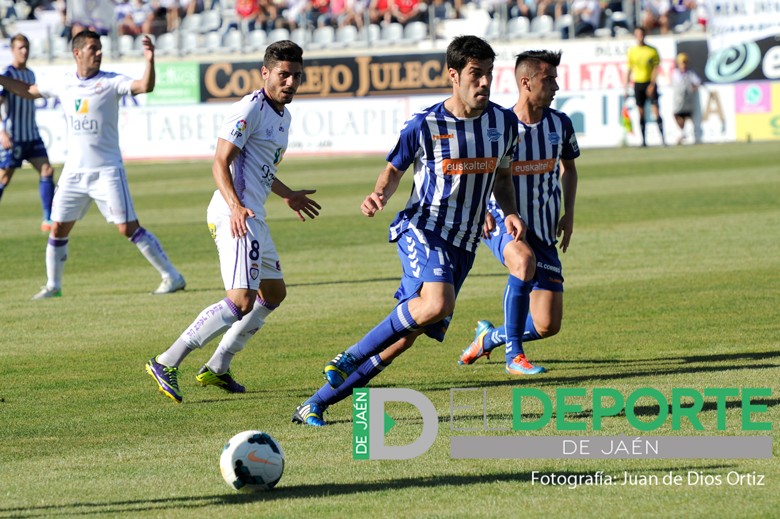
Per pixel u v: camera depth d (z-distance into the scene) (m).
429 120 21.59
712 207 59.22
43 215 62.94
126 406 23.91
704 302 34.53
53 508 17.08
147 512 16.81
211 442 20.89
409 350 29.36
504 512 16.47
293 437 21.11
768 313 32.53
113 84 38.12
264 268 25.00
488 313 34.25
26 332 32.53
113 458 19.89
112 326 33.19
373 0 117.56
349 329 31.89
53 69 113.31
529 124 26.55
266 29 117.94
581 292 36.91
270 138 24.67
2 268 46.69
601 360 27.38
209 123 109.88
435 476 18.39
